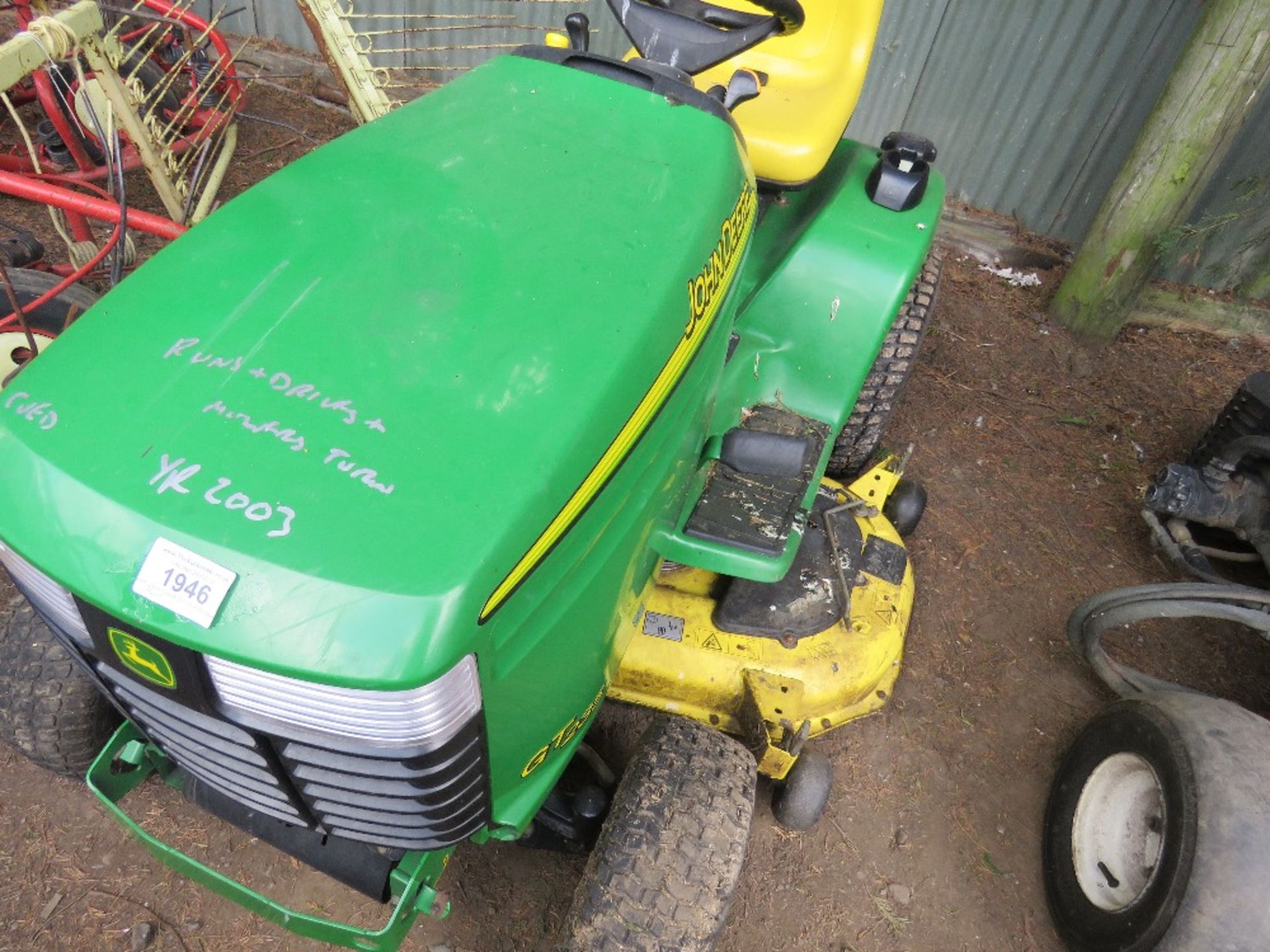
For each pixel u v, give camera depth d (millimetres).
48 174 3217
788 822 2234
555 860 2168
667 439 1563
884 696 2447
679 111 1750
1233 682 2908
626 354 1327
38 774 2139
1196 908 1780
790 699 2189
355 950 1747
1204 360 4238
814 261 2498
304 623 1026
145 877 2023
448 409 1187
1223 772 1875
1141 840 2117
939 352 4023
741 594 2342
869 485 2859
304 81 4953
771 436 1938
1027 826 2453
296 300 1275
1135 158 3758
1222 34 3377
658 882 1547
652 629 2250
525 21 4707
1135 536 3326
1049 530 3297
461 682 1117
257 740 1181
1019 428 3711
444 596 1043
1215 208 4234
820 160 2617
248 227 1384
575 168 1594
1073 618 2643
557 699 1435
